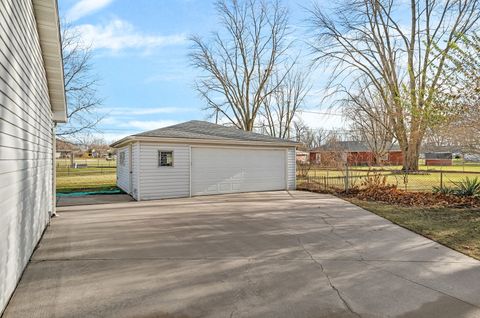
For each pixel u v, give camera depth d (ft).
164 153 38.19
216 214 27.27
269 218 25.40
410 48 67.77
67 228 21.63
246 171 44.39
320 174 61.98
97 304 10.43
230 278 12.73
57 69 20.40
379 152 86.17
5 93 10.03
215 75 89.40
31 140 15.17
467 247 17.06
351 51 69.77
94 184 57.00
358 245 17.62
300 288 11.77
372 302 10.64
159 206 31.86
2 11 9.54
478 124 31.07
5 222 10.16
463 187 34.32
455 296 11.10
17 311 9.93
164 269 13.73
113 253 15.99
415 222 23.30
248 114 89.71
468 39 30.99
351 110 72.28
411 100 39.27
